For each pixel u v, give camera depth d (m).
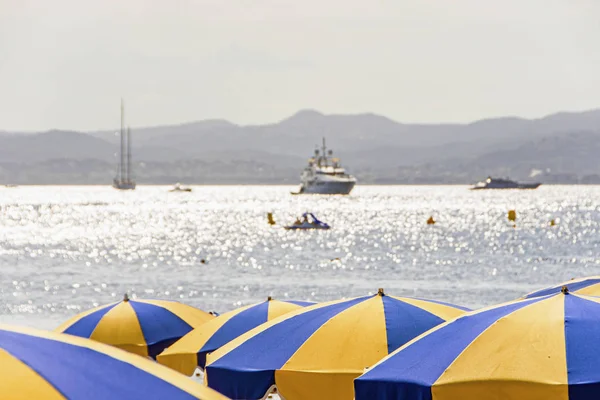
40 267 149.12
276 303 31.91
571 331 17.88
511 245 193.88
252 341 23.83
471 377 17.11
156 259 164.25
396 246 192.38
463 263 152.38
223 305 100.06
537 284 120.19
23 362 12.60
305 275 133.38
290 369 22.25
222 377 22.67
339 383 22.06
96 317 35.25
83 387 12.26
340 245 196.25
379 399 17.81
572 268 143.25
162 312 35.88
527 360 17.22
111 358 13.32
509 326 18.33
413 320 24.25
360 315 24.31
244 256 169.50
